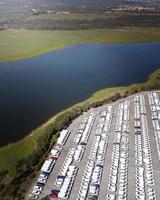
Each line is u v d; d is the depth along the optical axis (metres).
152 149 133.25
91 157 126.56
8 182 113.50
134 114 162.62
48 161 122.75
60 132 143.75
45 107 173.00
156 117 159.12
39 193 108.12
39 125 153.38
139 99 181.12
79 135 141.12
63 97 187.38
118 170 119.12
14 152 131.25
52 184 112.31
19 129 149.00
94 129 147.50
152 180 115.00
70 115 155.75
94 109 167.75
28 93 191.12
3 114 162.88
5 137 141.88
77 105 173.50
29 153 130.00
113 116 160.12
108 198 106.56
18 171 117.69
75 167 120.44
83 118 157.62
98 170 118.19
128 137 141.62
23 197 107.06
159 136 142.38
